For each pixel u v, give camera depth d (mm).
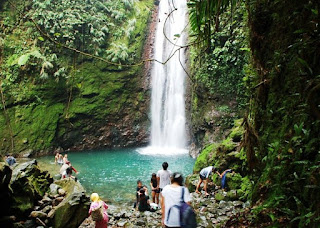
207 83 15461
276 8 5012
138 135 20484
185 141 18844
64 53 18484
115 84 19781
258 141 5254
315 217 2793
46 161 15445
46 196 5613
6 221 4520
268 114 5250
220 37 14008
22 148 16750
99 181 11992
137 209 7391
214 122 15195
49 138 17828
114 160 16062
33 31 18000
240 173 7984
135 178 12453
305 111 3738
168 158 16484
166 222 3480
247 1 5637
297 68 4270
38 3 17906
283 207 3678
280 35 4902
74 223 5164
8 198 4609
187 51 19078
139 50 20531
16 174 5062
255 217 4363
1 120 16547
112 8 20391
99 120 19547
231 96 14930
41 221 4914
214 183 8406
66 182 6172
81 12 19141
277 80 5047
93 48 19141
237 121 10992
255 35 5488
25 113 17266
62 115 18500
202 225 5547
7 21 17812
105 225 5203
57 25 17938
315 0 3855
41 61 17734
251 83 6238
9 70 17141
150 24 21766
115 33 19906
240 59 13359
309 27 3918
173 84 19703
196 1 4734
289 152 3889
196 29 5051
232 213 6000
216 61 14750
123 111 20156
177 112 19250
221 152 8969
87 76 19047
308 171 3340
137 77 20406
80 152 18375
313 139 3359
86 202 5352
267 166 4777
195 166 9914
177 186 3654
